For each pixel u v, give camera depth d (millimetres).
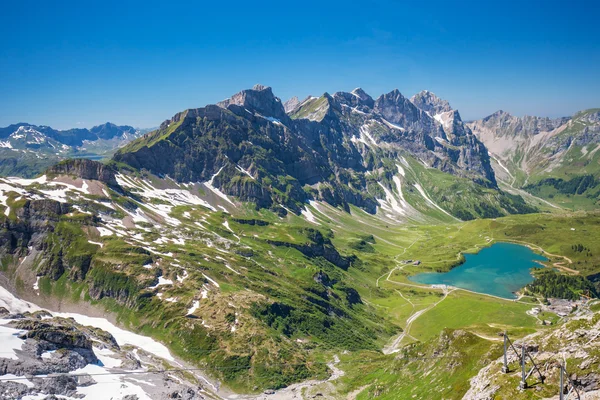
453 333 164875
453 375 142500
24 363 137625
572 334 103125
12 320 167250
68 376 139000
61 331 160375
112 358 169125
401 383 163875
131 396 137250
